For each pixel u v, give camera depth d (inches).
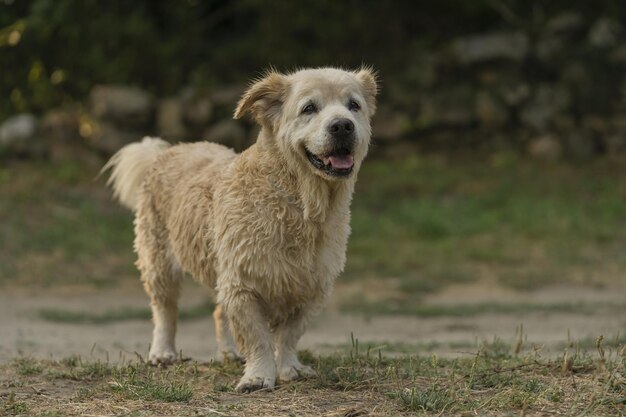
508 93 941.2
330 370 303.3
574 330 458.6
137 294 601.3
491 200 826.8
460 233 749.3
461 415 246.2
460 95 944.9
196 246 310.0
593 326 470.3
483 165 910.4
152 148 360.5
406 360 323.9
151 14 1012.5
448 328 484.4
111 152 906.1
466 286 615.5
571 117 940.6
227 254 287.7
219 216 291.6
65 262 671.8
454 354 364.2
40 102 985.5
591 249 700.0
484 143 941.2
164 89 979.9
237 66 979.9
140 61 979.9
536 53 962.1
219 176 304.8
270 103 298.0
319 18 981.8
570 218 767.1
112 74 971.9
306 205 284.5
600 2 1004.6
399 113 949.2
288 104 291.3
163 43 991.0
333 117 278.4
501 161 908.6
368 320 518.3
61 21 949.2
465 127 944.3
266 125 297.4
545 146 920.3
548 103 940.6
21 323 496.1
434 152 940.0
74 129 941.2
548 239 728.3
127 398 268.5
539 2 1010.1
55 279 630.5
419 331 478.0
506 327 481.4
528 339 427.2
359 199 837.2
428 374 295.6
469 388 270.4
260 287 287.3
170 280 339.0
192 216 310.3
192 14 1003.3
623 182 858.8
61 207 792.3
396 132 941.2
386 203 831.7
